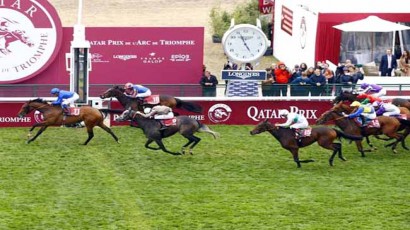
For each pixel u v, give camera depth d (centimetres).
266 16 5438
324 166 3388
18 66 3950
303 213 2917
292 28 4834
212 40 5422
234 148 3581
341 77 4034
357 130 3488
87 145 3575
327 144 3353
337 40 4409
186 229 2786
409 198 3055
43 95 3947
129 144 3597
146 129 3403
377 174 3297
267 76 4125
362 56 4500
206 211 2922
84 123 3656
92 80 4059
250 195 3064
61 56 3991
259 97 3903
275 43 5172
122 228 2784
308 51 4547
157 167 3331
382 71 4384
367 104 3538
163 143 3622
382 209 2956
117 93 3681
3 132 3731
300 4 4791
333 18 4400
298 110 3925
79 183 3145
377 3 4491
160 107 3422
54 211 2902
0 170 3253
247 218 2872
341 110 3550
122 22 5653
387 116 3528
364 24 4328
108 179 3191
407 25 4547
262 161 3431
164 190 3098
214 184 3166
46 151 3481
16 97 3897
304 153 3534
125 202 2984
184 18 5806
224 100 3897
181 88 3984
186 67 4097
